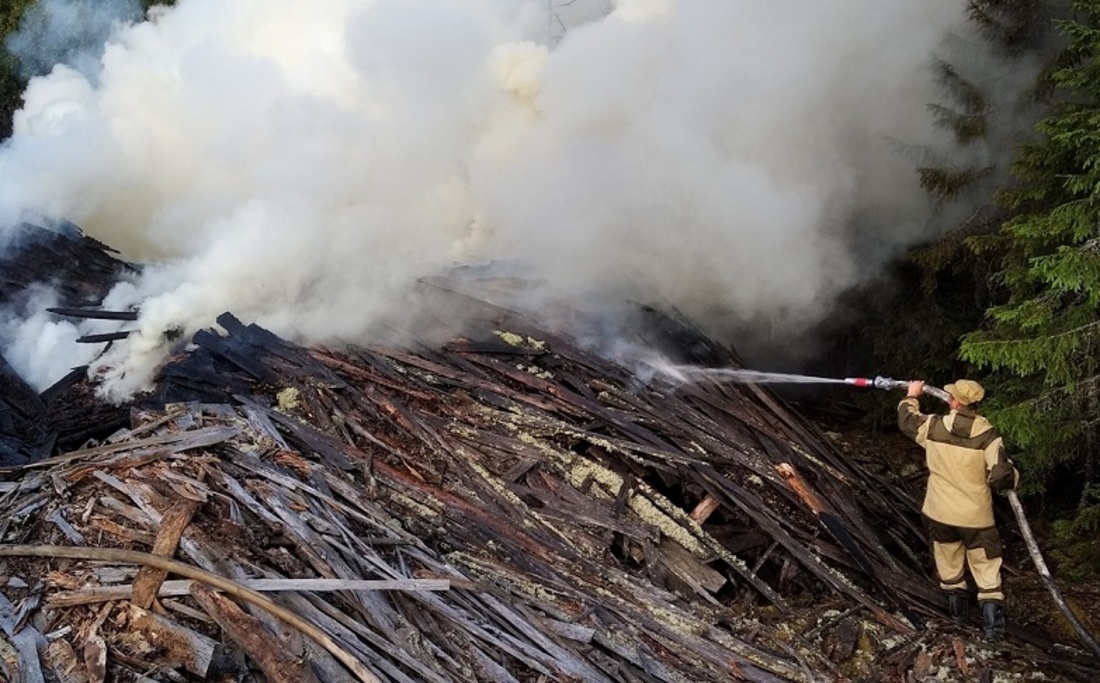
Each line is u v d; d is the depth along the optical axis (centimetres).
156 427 465
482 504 461
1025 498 613
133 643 320
